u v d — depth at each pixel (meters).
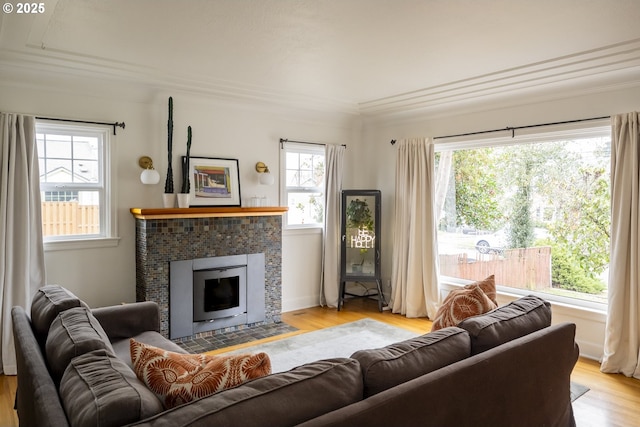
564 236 4.14
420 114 5.17
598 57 3.27
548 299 4.21
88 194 3.90
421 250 5.10
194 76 3.92
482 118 4.62
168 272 4.03
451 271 5.10
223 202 4.56
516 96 4.27
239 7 2.48
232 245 4.44
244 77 3.96
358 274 5.45
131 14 2.58
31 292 3.45
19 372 2.03
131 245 4.09
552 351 2.05
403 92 4.49
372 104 5.04
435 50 3.20
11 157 3.32
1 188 3.29
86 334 1.72
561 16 2.58
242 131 4.79
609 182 3.84
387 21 2.67
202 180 4.44
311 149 5.44
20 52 3.19
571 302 4.04
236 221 4.46
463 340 1.82
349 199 5.48
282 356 3.78
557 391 2.12
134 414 1.14
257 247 4.64
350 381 1.41
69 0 2.38
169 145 4.08
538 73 3.69
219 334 4.35
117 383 1.27
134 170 4.08
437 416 1.46
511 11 2.51
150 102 4.16
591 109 3.80
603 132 3.78
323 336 4.33
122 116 4.00
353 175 5.88
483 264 4.79
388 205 5.64
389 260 5.67
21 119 3.37
